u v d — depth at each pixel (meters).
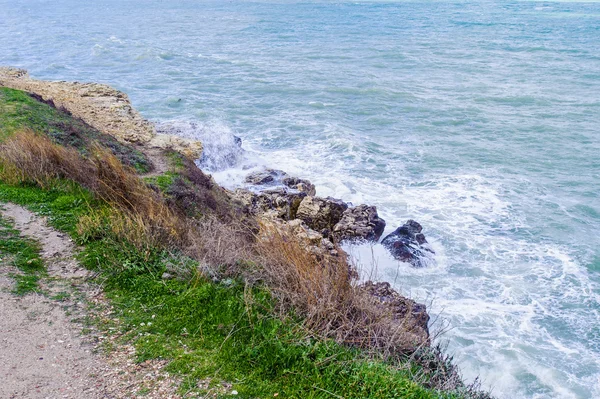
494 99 35.50
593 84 40.38
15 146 12.64
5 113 16.25
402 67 47.84
